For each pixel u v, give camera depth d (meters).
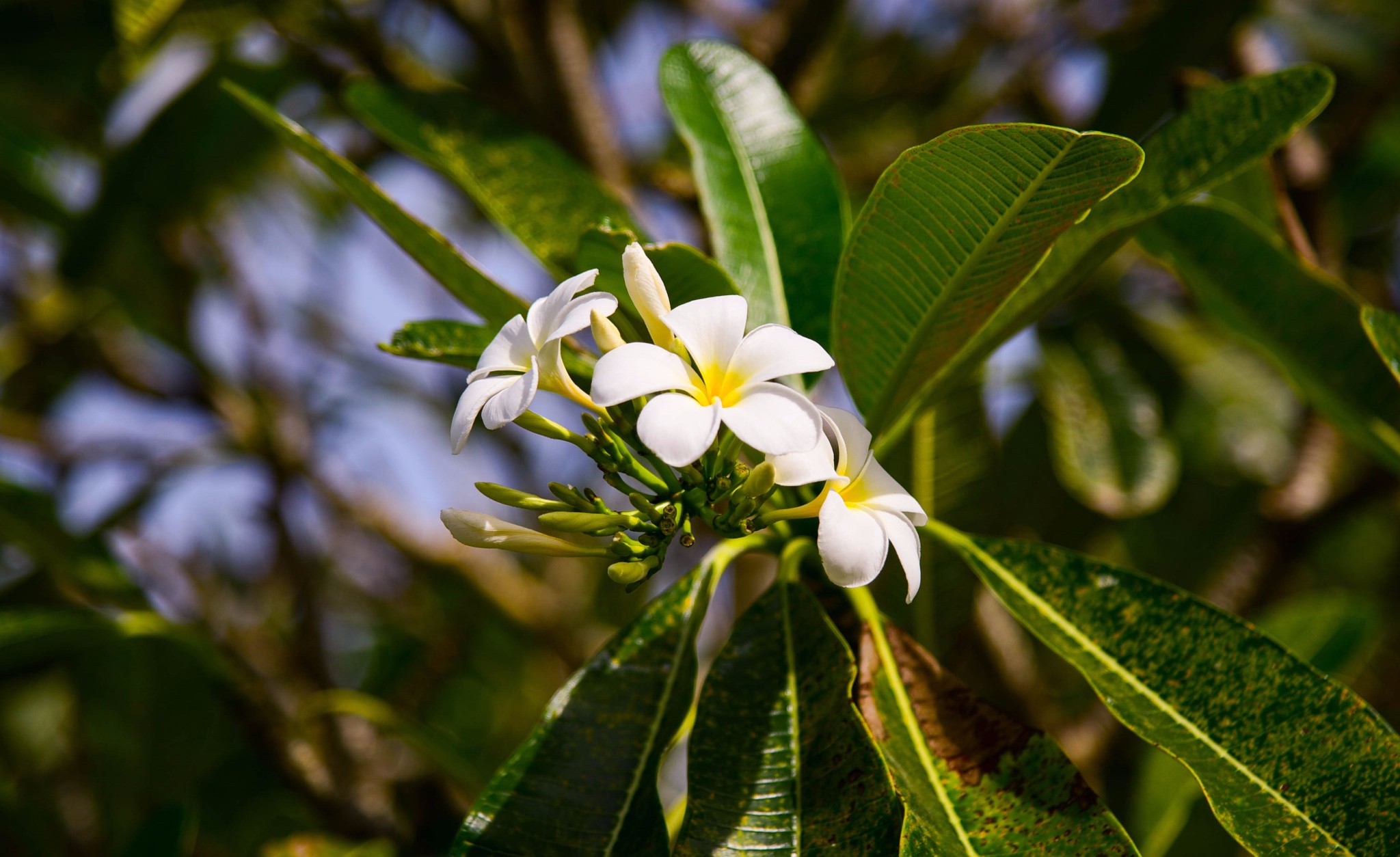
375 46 1.35
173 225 1.52
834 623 0.95
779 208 1.02
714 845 0.87
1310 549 1.20
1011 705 1.21
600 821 0.89
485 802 0.90
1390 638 1.55
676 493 0.88
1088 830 0.87
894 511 0.85
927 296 0.91
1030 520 1.46
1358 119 1.34
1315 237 1.13
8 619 1.12
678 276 0.93
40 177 1.55
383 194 0.94
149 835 1.14
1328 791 0.88
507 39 1.39
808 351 0.83
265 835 1.47
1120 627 0.93
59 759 1.58
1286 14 1.56
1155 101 1.24
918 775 0.89
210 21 1.27
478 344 0.96
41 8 1.34
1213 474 1.52
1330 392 1.01
